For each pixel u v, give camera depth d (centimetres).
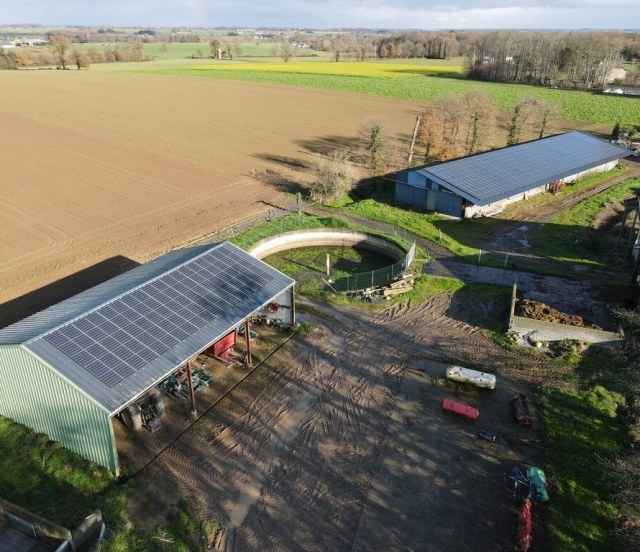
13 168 6038
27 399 2123
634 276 3509
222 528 1841
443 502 1944
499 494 1977
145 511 1892
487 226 4562
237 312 2562
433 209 4875
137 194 5297
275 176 5934
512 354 2806
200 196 5266
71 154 6650
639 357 2645
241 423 2327
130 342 2206
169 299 2503
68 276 3628
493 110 6706
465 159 5188
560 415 2356
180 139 7562
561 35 14962
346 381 2605
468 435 2262
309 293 3431
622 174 6041
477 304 3300
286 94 11719
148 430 2267
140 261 3862
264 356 2786
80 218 4669
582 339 2823
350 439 2242
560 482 2011
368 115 9419
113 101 10556
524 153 5566
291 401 2464
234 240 4103
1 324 3038
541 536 1802
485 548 1772
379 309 3262
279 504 1938
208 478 2044
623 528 1816
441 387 2559
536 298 3353
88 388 1941
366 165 6375
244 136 7831
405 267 3706
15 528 1809
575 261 3900
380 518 1881
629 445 2178
